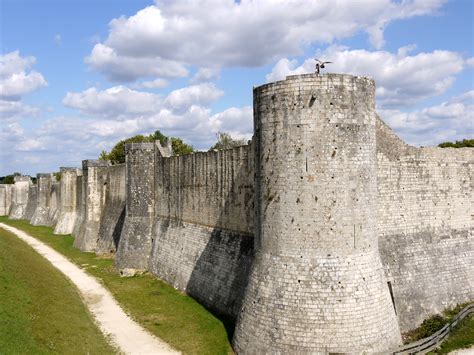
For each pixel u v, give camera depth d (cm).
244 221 3145
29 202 10406
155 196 4697
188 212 3988
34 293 2898
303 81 2247
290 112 2266
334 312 2117
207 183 3659
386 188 2933
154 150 4734
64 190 7625
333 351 2075
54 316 2638
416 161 3075
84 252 5700
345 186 2228
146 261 4503
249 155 3078
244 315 2361
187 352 2441
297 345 2111
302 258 2205
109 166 5972
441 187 3170
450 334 2508
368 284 2208
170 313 3147
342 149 2231
